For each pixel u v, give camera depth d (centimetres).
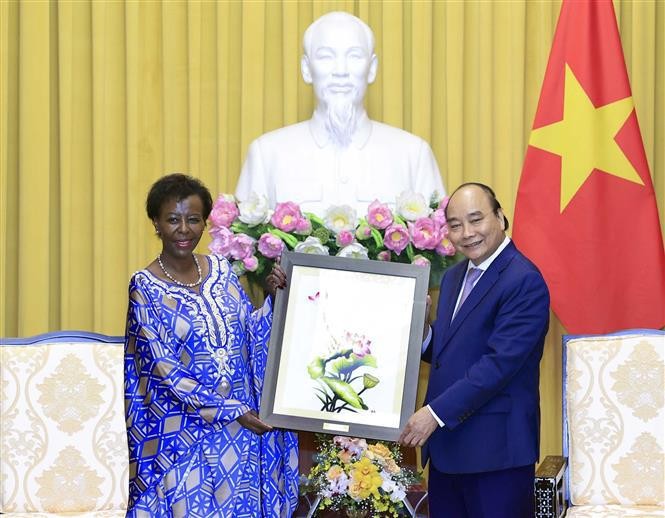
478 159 538
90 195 545
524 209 497
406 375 371
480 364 363
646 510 401
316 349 373
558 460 407
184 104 545
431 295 479
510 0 536
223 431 348
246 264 411
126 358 351
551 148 497
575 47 499
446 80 537
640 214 491
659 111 541
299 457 426
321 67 462
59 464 414
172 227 349
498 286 372
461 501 382
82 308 546
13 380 418
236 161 544
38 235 535
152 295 347
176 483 344
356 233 418
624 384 416
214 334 348
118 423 418
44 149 537
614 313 491
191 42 539
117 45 543
